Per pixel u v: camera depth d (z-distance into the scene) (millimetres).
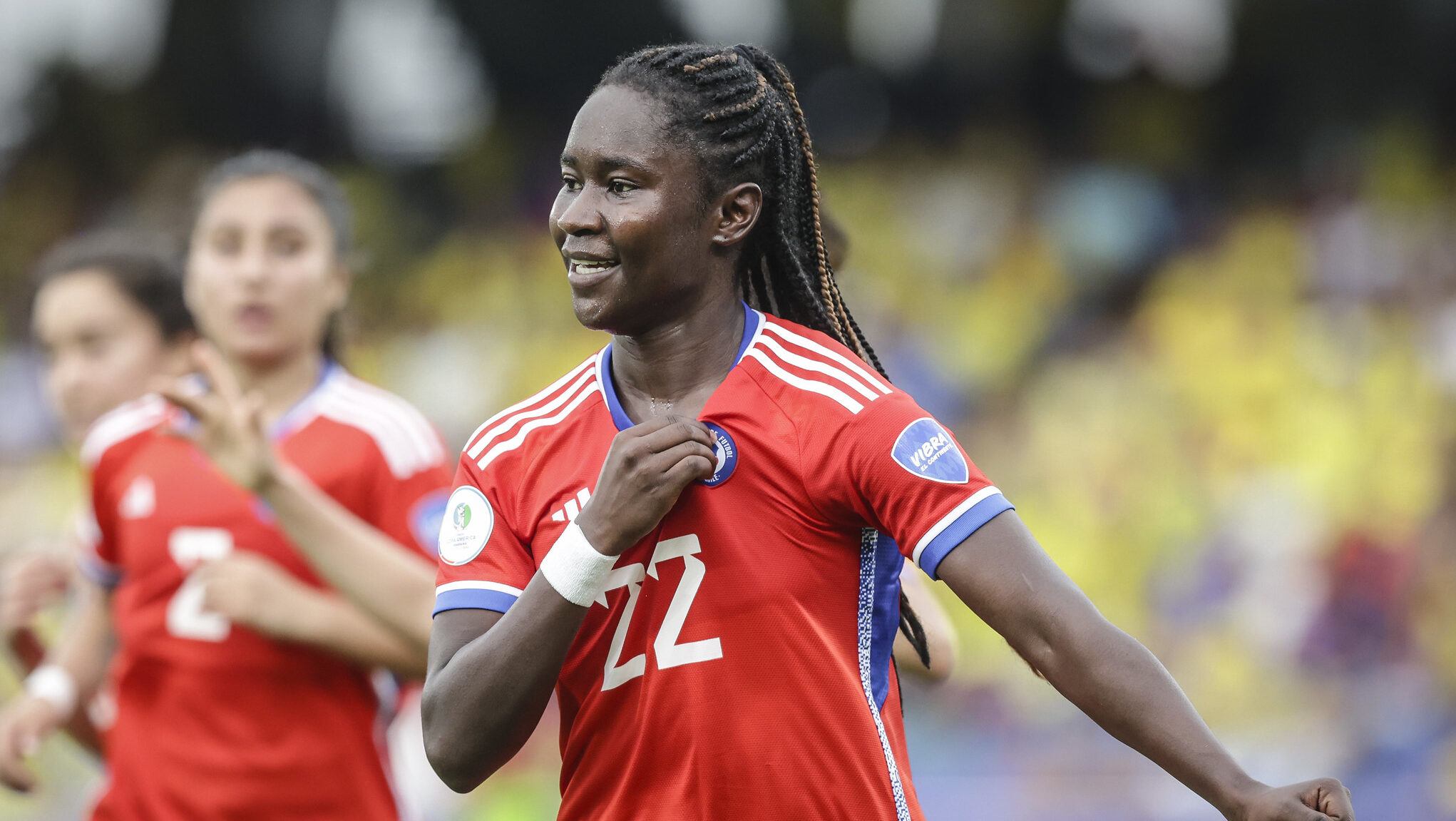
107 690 13719
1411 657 29078
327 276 13117
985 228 42125
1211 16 43125
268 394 12789
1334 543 30625
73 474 36188
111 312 14188
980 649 28891
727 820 6875
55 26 46312
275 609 11711
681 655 6938
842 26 43812
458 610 7258
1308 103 43344
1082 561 32312
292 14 44438
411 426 12609
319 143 46438
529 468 7367
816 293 7855
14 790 13547
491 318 41906
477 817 24578
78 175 46594
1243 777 6039
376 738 12547
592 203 6895
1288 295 38594
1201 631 30719
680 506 6992
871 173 44281
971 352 38219
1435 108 42312
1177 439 34344
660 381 7270
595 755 7258
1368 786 27016
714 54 7148
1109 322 39219
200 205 13320
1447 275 38156
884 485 6773
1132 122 44344
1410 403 34344
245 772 12086
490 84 46219
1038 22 43531
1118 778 23969
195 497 12555
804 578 6898
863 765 6953
